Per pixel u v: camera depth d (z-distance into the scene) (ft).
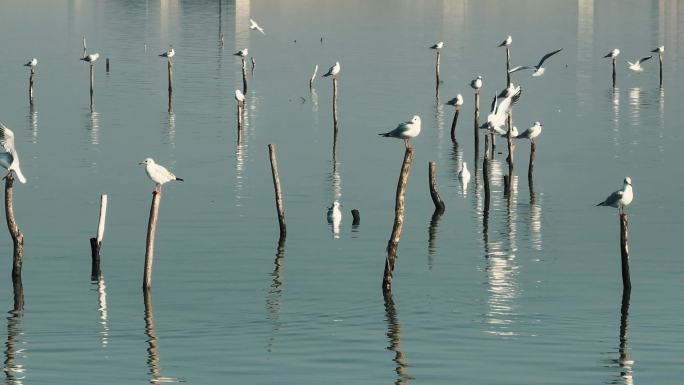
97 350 113.19
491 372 105.81
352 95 314.14
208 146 240.53
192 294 134.31
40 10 540.11
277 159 225.97
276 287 137.18
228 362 109.29
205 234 164.86
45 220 173.17
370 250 155.63
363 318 124.26
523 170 215.51
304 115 282.56
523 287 136.87
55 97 307.99
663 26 480.23
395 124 270.26
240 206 183.93
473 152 234.99
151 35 454.40
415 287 136.87
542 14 529.86
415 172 213.87
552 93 317.01
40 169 214.07
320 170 214.90
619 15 523.70
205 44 429.38
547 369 106.63
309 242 160.04
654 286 136.67
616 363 108.27
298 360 109.70
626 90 322.55
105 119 274.36
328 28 480.23
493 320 123.13
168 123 269.64
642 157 226.79
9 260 149.89
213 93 318.24
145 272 134.72
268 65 377.09
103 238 162.09
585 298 131.75
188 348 113.80
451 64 375.45
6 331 119.55
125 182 203.00
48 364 108.99
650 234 164.66
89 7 559.38
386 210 181.47
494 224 171.94
